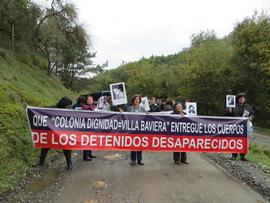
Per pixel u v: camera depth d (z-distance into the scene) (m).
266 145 22.28
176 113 11.10
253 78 38.00
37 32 35.03
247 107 12.16
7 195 7.88
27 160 10.54
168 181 9.20
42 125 9.77
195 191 8.52
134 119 10.35
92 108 10.89
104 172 9.87
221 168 11.14
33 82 26.77
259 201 8.18
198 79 44.69
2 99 13.58
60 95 31.11
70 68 52.53
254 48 37.38
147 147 10.45
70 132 9.91
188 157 12.59
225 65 42.00
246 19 39.69
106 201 7.64
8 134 10.84
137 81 80.19
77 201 7.61
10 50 29.00
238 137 11.05
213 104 44.91
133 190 8.38
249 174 10.47
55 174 9.56
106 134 10.15
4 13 28.16
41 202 7.52
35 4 33.47
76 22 36.66
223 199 8.11
